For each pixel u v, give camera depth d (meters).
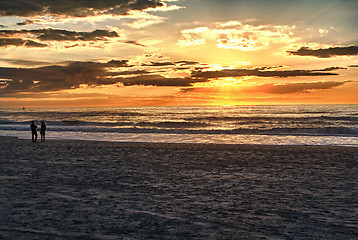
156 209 6.35
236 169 11.23
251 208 6.46
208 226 5.33
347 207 6.51
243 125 43.00
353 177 9.70
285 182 9.05
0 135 27.34
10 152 15.52
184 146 18.27
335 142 21.06
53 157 13.93
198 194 7.66
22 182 8.78
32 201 6.80
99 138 24.59
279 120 53.34
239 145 18.75
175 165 12.07
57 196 7.29
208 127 39.66
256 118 60.94
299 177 9.77
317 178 9.60
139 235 4.84
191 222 5.54
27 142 20.47
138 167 11.59
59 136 26.27
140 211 6.19
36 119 68.44
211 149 16.92
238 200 7.10
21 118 74.81
